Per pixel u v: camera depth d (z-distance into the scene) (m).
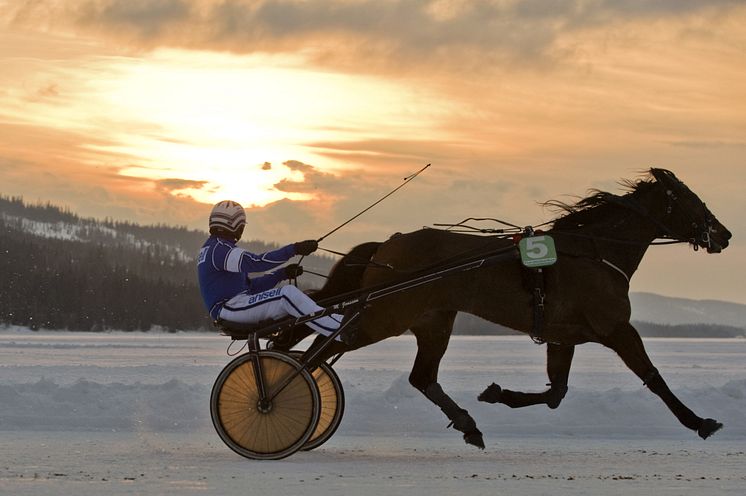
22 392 14.51
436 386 11.31
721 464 10.07
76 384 14.73
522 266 11.09
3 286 168.00
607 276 11.38
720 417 13.75
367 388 19.67
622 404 13.95
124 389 14.92
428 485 8.40
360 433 13.23
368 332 11.06
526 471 9.44
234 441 10.53
